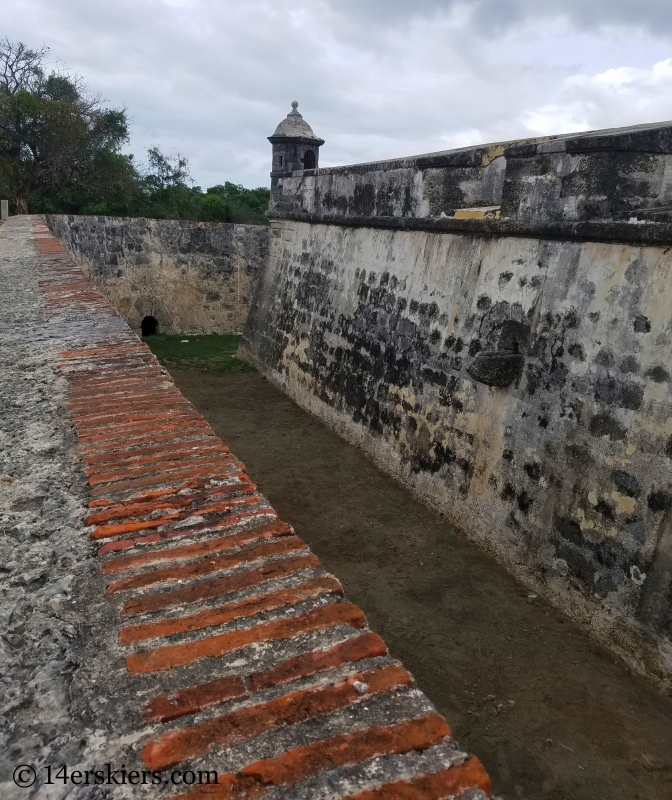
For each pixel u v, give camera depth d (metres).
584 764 3.80
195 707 1.53
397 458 7.95
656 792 3.64
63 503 2.46
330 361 10.23
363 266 9.52
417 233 8.11
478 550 6.26
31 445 2.98
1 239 11.18
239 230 16.53
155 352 14.60
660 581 4.46
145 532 2.27
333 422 9.87
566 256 5.60
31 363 4.21
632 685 4.48
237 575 2.04
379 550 6.24
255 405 11.19
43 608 1.87
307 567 2.09
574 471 5.27
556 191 5.65
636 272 4.91
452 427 6.91
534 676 4.54
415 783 1.35
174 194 29.50
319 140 15.11
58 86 25.12
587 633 5.02
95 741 1.43
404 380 8.00
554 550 5.39
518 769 3.76
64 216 14.68
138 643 1.74
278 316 12.75
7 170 23.31
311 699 1.55
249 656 1.69
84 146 24.91
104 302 6.14
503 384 6.00
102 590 1.96
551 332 5.66
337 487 7.72
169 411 3.39
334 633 1.79
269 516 2.39
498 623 5.14
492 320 6.45
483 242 6.77
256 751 1.41
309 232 11.80
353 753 1.41
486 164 7.34
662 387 4.60
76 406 3.45
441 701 4.27
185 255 16.12
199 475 2.68
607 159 5.11
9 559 2.11
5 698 1.55
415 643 4.88
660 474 4.55
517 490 5.85
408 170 8.20
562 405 5.46
